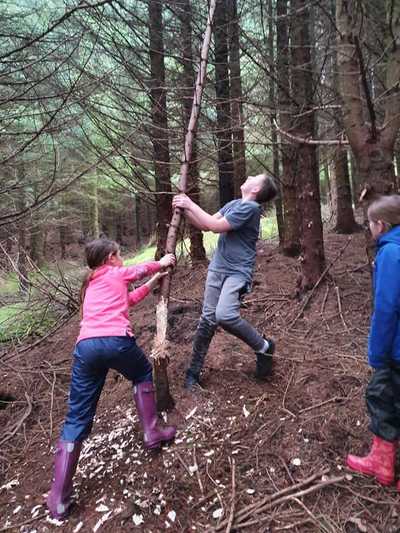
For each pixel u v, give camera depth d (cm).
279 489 218
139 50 419
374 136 268
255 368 318
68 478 220
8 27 370
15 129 408
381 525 193
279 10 468
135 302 258
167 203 564
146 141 463
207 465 235
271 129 411
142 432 267
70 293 571
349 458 227
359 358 323
